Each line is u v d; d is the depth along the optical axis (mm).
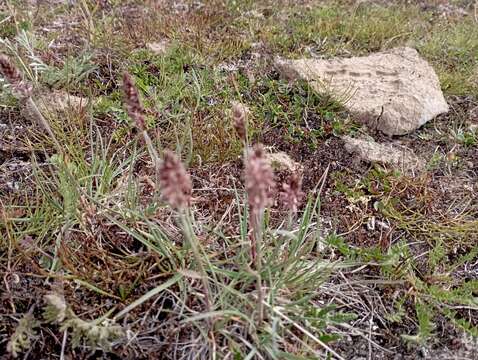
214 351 216
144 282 249
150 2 520
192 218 254
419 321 248
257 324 227
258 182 180
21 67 374
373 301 263
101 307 240
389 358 241
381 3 579
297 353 225
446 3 594
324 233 293
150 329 236
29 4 500
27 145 329
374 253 276
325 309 234
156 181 276
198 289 244
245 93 402
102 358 228
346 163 348
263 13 531
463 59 470
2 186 301
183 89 388
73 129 337
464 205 322
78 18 484
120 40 438
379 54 451
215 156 336
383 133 377
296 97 395
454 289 271
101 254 252
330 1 561
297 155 352
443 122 393
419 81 405
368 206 317
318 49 472
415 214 305
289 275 241
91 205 268
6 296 241
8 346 210
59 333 233
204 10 513
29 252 252
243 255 241
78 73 385
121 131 346
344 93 390
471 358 241
